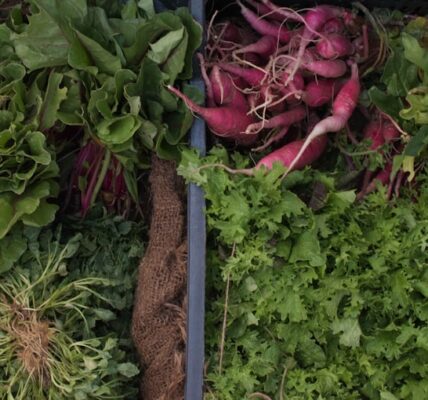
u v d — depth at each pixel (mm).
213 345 1061
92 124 1075
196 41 1063
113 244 1127
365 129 1157
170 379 1071
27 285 1055
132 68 1067
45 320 1060
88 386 1039
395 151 1138
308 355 1062
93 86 1062
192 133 1067
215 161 1051
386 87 1162
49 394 1047
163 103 1070
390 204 1095
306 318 1033
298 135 1154
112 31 1056
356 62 1125
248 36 1176
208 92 1085
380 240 1063
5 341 1048
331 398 1058
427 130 1053
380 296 1056
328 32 1120
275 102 1082
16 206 1036
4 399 1049
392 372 1057
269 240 1049
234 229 1019
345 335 1041
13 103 1046
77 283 1066
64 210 1139
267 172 1046
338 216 1056
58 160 1129
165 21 1047
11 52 1074
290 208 1030
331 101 1140
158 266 1072
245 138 1119
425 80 1074
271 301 1048
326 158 1160
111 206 1169
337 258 1039
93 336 1072
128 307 1114
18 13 1090
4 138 1029
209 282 1065
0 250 1046
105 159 1118
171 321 1074
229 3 1170
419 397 1043
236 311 1056
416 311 1045
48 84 1050
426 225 1047
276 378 1061
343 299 1061
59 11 1028
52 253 1069
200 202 1036
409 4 1197
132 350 1111
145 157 1121
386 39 1140
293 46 1120
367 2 1182
